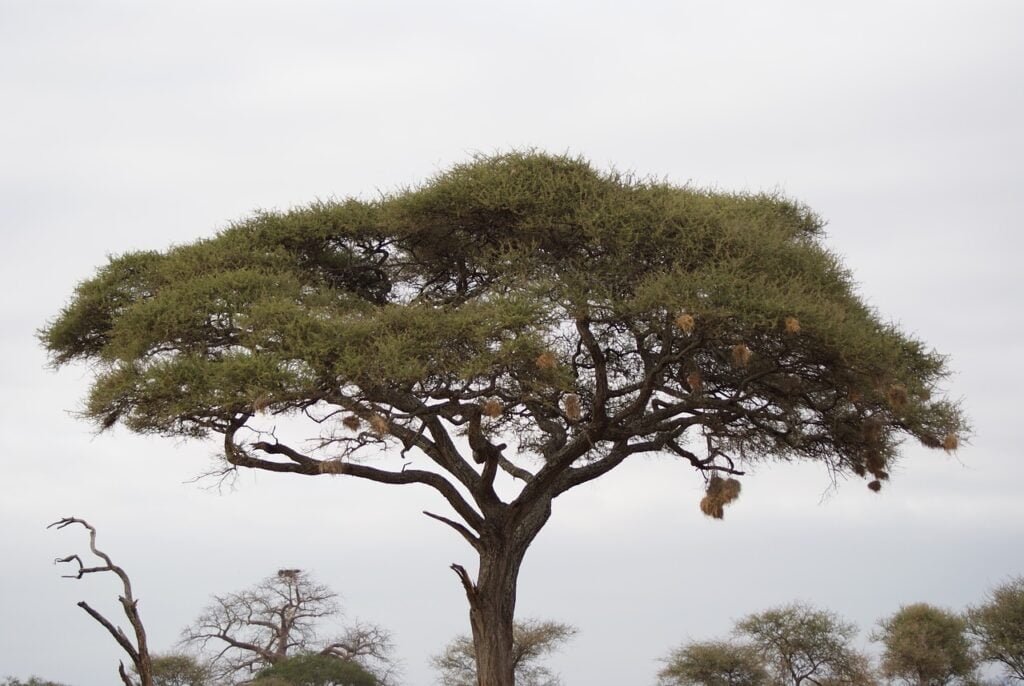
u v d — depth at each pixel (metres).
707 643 46.41
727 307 29.84
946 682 45.94
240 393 29.84
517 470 36.41
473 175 32.91
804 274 32.69
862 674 45.16
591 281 31.86
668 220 31.89
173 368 30.77
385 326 31.12
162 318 31.56
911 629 45.38
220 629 49.50
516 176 32.72
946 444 32.69
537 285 31.28
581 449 32.44
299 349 29.98
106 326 35.78
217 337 33.06
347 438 30.83
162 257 36.44
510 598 34.16
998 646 44.72
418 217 33.41
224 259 34.28
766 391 33.75
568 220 31.97
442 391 31.52
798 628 45.41
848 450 34.66
